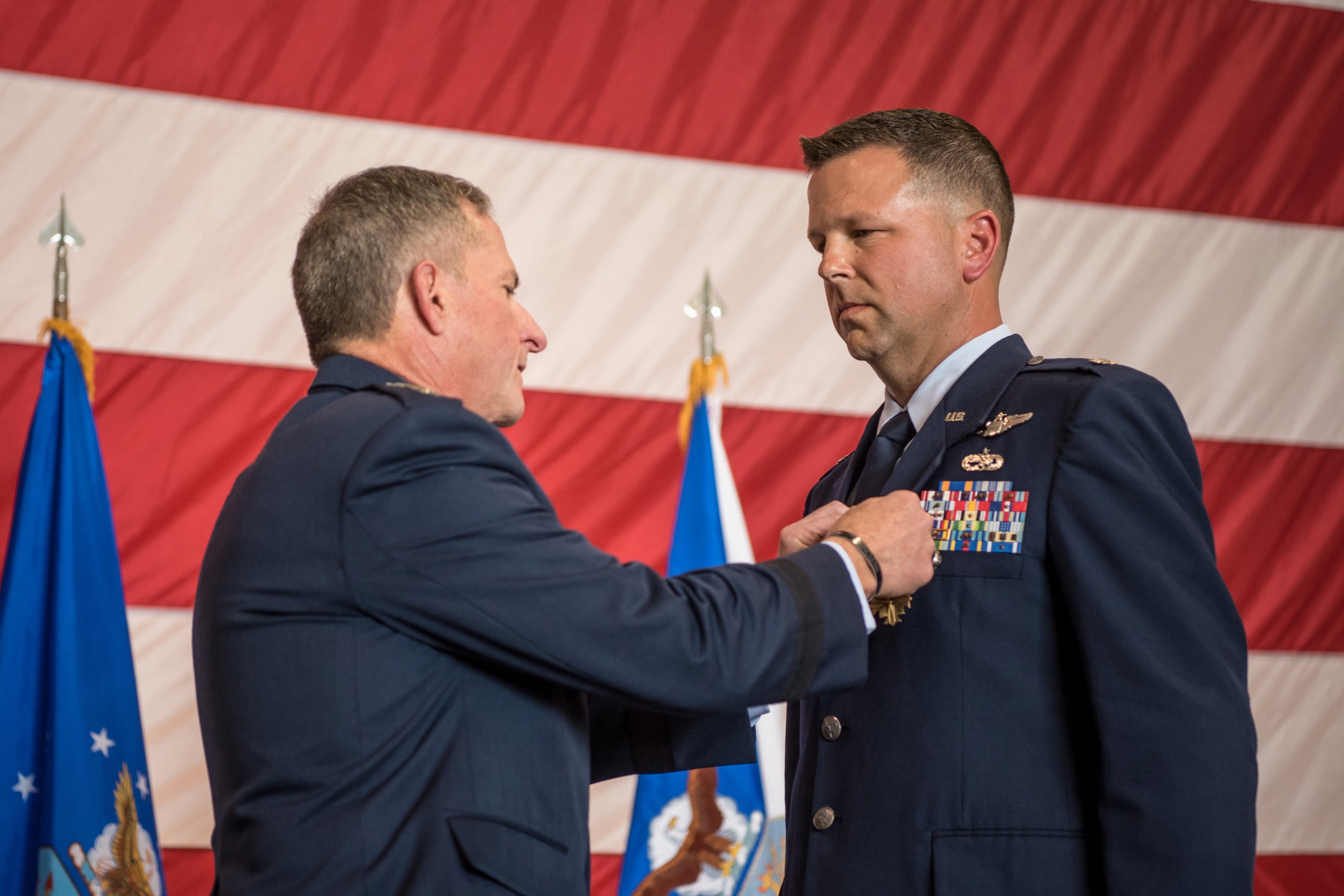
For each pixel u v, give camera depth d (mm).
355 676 1528
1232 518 4195
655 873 3400
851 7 4207
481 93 3938
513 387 1873
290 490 1591
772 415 4012
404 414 1587
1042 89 4281
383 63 3877
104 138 3682
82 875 2926
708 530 3625
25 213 3615
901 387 2082
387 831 1493
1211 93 4348
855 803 1815
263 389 3723
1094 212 4258
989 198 1995
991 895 1683
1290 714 4129
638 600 1541
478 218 1839
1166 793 1572
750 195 4082
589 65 4020
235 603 1596
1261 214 4340
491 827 1514
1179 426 1796
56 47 3672
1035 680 1736
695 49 4090
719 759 1972
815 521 1906
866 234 1977
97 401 3602
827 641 1603
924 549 1730
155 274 3682
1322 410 4297
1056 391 1841
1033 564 1757
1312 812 4109
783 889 1972
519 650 1523
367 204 1780
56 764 2951
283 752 1531
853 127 2029
